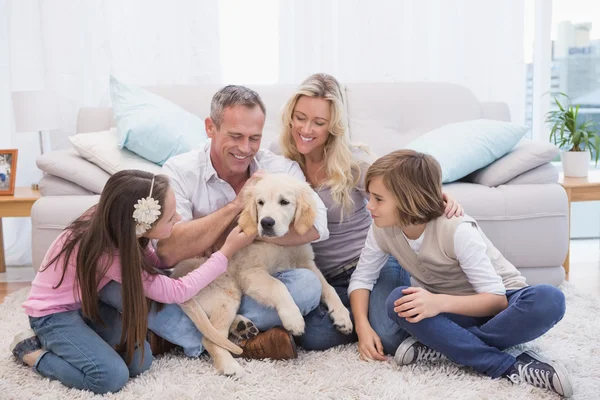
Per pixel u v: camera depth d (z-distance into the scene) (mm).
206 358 1899
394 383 1677
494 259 1896
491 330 1746
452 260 1832
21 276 3264
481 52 3738
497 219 2576
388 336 1892
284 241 1938
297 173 2139
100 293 1819
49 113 3238
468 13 3701
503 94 3785
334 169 2068
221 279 1910
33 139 3590
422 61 3715
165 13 3531
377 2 3641
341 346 1981
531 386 1646
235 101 1907
